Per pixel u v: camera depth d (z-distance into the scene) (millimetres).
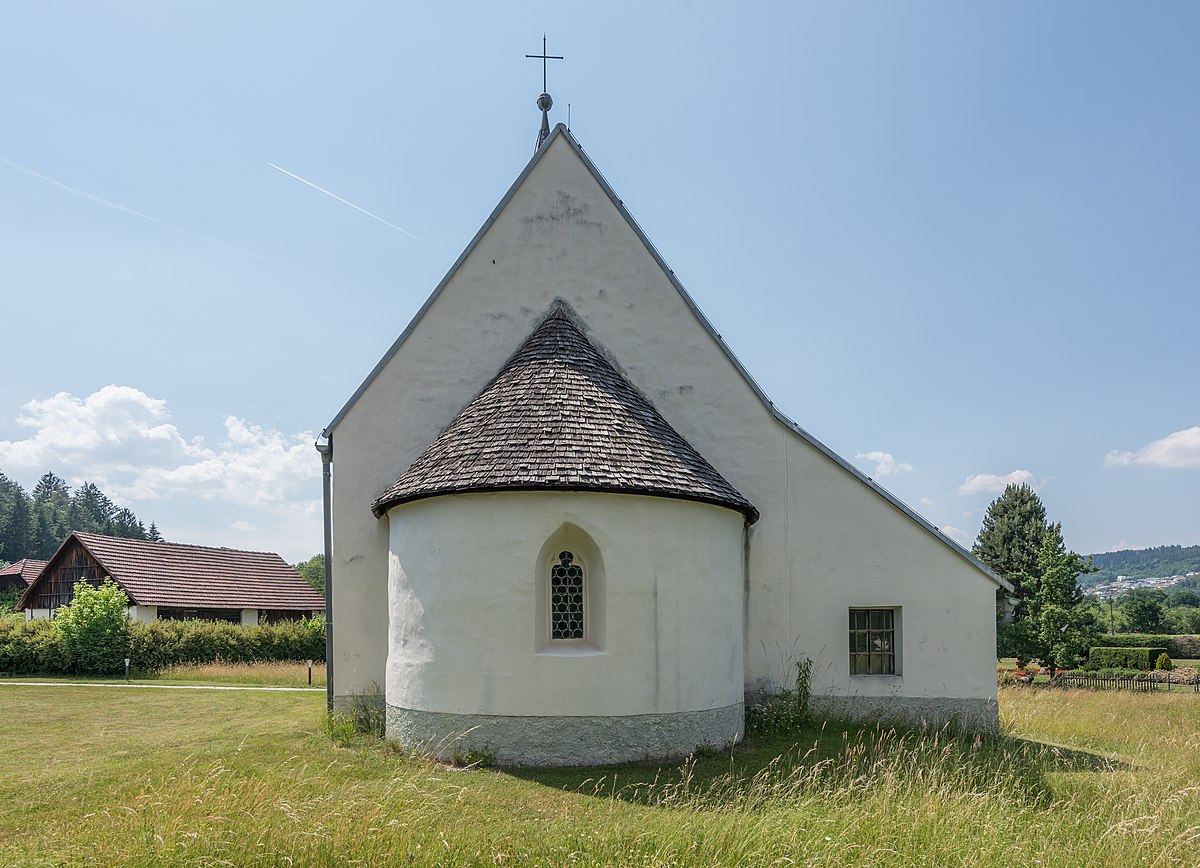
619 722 12719
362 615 16016
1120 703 27531
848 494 17094
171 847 7637
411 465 15398
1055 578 44500
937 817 8930
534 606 12859
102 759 13422
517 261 17156
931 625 16797
